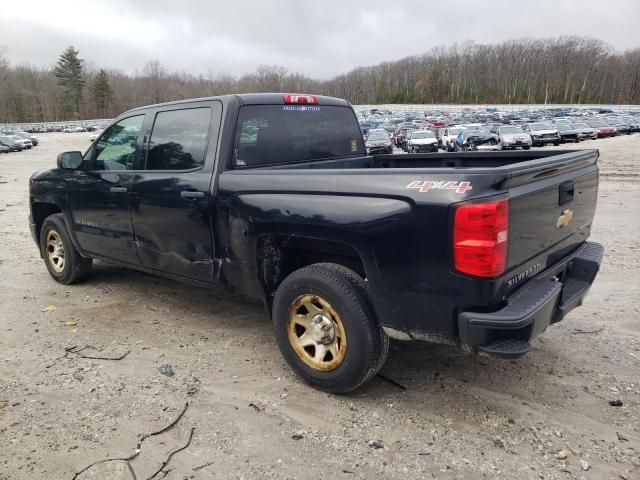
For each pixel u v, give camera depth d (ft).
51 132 305.12
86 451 9.32
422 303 9.41
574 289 11.14
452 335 9.29
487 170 8.65
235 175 12.03
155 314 15.88
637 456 9.01
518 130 100.58
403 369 12.20
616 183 46.62
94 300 17.13
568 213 11.14
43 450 9.36
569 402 10.69
